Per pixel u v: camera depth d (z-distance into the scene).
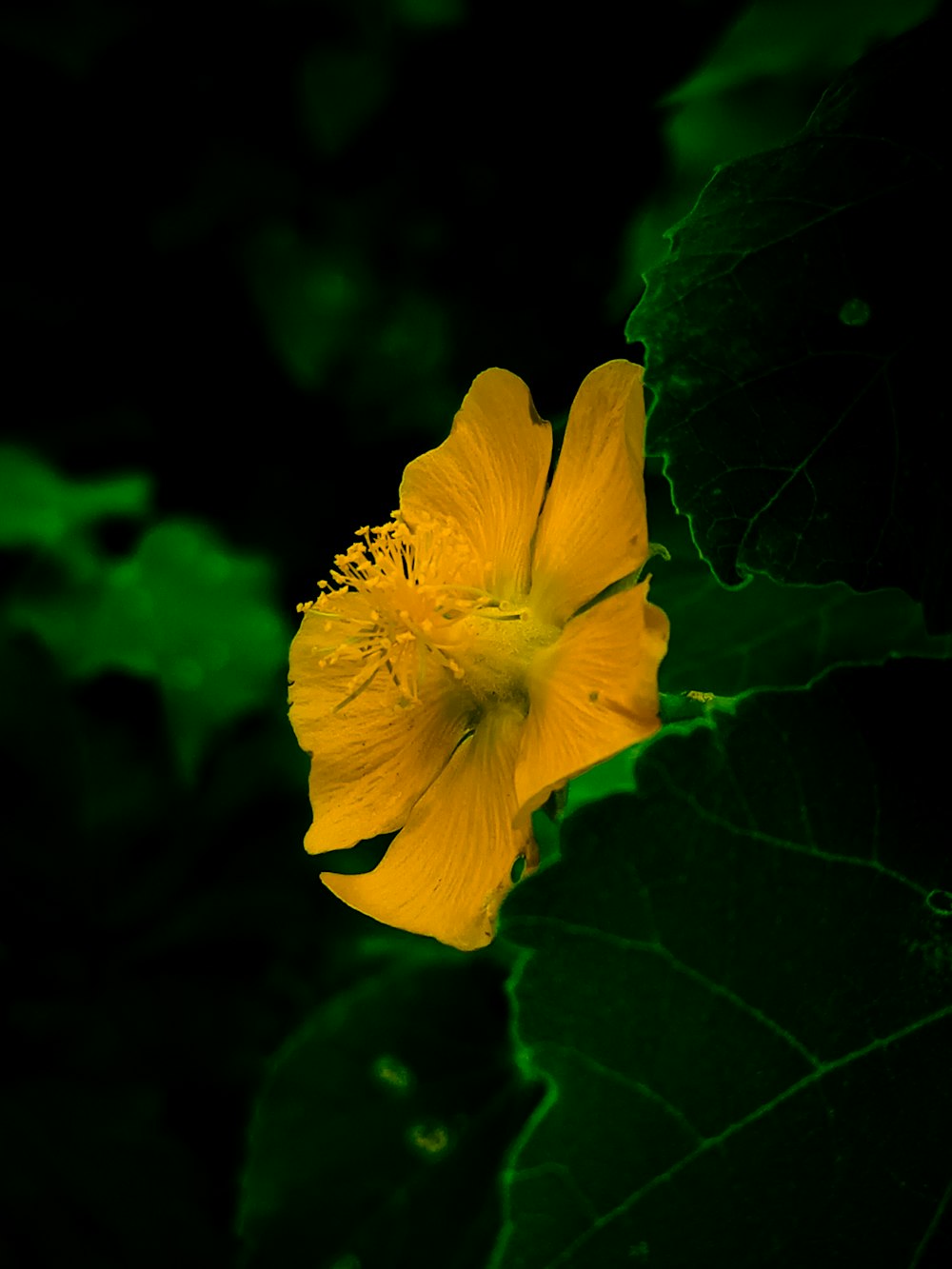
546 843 0.19
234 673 0.27
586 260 0.26
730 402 0.16
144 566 0.28
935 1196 0.15
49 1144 0.25
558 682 0.17
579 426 0.18
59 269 0.32
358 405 0.31
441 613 0.18
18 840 0.27
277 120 0.30
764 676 0.18
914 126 0.16
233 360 0.33
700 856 0.16
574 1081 0.16
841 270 0.16
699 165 0.21
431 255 0.29
